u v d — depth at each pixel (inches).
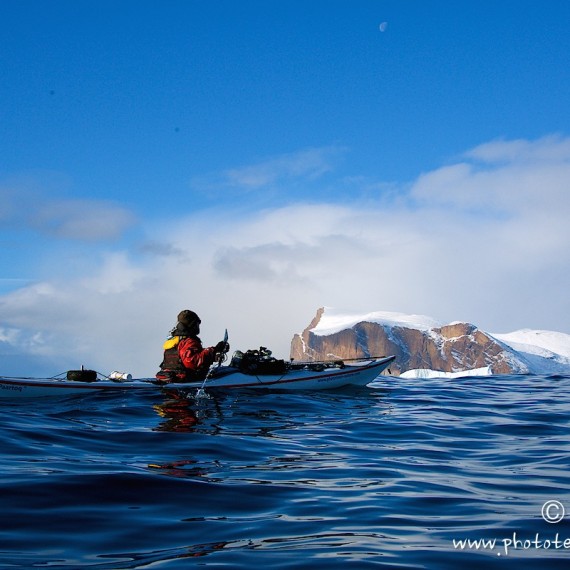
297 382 501.0
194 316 467.5
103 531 157.2
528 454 278.4
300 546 150.2
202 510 178.2
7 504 173.3
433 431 345.4
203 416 359.3
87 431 292.2
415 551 148.3
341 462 254.4
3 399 402.0
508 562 142.1
